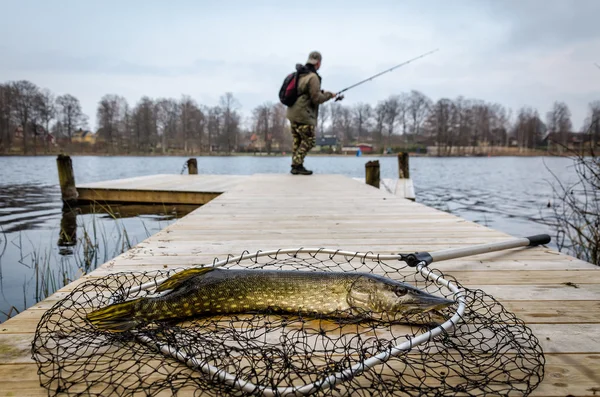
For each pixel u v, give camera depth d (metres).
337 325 2.21
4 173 26.62
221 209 6.59
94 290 2.71
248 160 61.41
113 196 11.38
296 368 1.63
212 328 2.11
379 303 2.17
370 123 93.31
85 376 1.69
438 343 1.97
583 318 2.31
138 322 2.04
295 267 3.15
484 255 3.69
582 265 3.36
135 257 3.62
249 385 1.50
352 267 3.30
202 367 1.62
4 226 8.97
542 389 1.61
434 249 3.96
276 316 2.31
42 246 7.30
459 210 12.66
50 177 23.28
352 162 55.59
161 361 1.75
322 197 8.20
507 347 1.93
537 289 2.80
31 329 2.16
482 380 1.63
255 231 4.83
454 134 88.38
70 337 1.99
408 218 5.74
